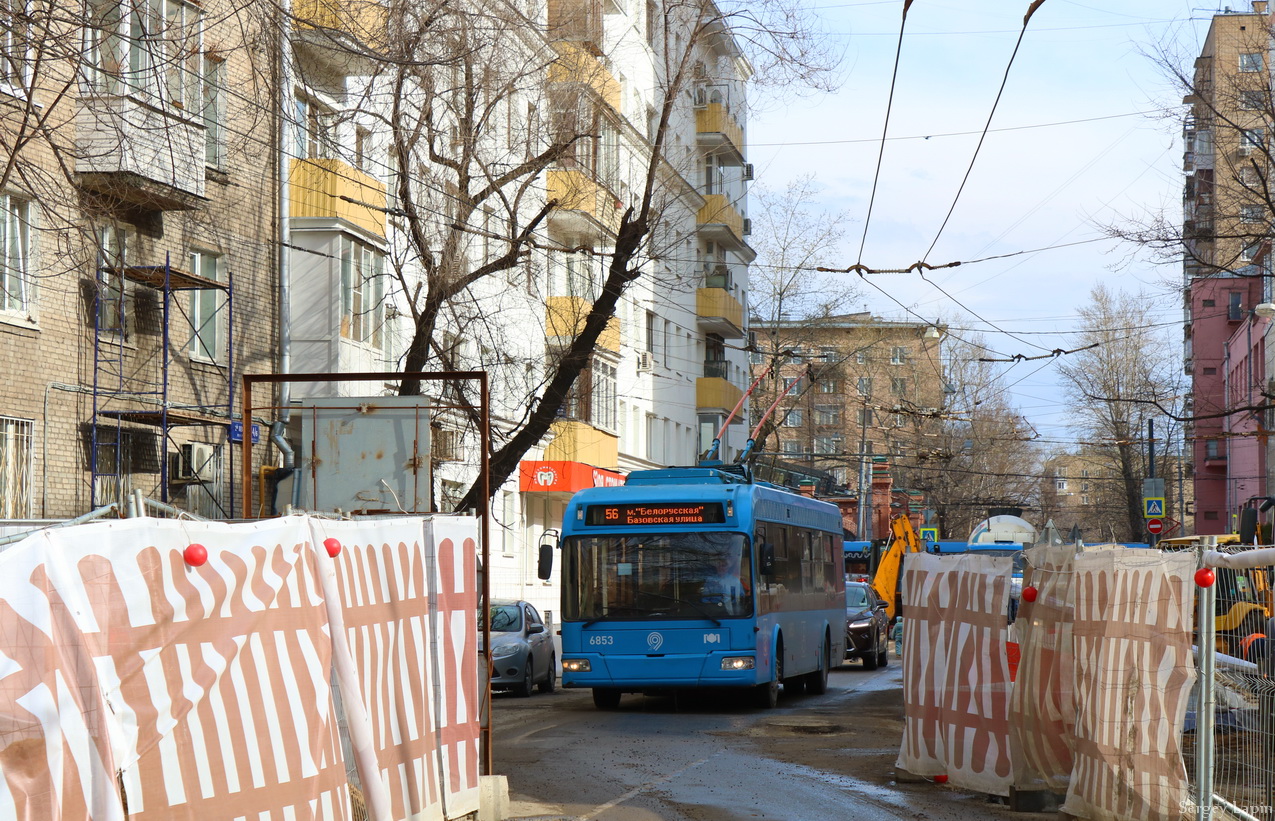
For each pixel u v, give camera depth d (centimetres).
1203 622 840
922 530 4791
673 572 2000
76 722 507
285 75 2050
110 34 1534
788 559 2247
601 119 2686
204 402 2417
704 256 5772
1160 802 860
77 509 2106
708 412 5641
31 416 2019
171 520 591
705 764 1373
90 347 2144
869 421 8600
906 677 1248
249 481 1321
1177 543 1700
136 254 2245
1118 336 6850
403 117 2253
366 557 814
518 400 2970
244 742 639
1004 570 1105
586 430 3916
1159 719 862
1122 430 6781
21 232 1988
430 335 2356
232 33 2422
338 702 770
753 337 6519
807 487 6112
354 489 1433
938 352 8456
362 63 2466
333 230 2603
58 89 2011
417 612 890
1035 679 1041
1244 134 2802
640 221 2491
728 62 5475
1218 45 3353
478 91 2314
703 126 5388
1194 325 6600
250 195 2527
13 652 479
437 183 2334
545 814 1056
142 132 2088
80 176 2061
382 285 2806
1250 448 5759
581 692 2602
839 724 1812
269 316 2583
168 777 574
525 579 3844
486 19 2353
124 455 2223
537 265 2692
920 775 1214
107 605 537
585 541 2033
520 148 2600
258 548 670
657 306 5034
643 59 4631
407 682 867
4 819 468
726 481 2145
